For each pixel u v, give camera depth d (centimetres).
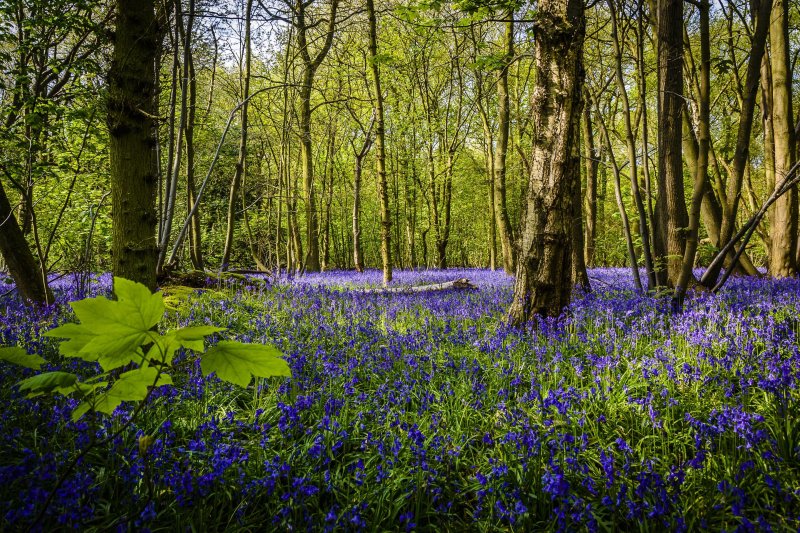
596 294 927
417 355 548
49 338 556
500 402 411
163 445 314
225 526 281
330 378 463
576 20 616
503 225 1573
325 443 347
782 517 269
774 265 1322
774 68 1234
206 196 2469
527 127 2159
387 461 325
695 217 705
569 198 642
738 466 306
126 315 124
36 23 880
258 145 2133
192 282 1011
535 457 328
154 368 146
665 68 977
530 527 282
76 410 152
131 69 371
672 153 982
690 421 351
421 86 2430
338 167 2894
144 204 386
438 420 387
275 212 2158
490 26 1680
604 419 367
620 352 535
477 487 318
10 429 327
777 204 1308
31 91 921
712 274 830
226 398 430
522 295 658
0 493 255
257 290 1053
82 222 1118
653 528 264
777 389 378
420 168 2955
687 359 488
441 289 1241
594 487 305
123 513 267
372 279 1670
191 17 648
